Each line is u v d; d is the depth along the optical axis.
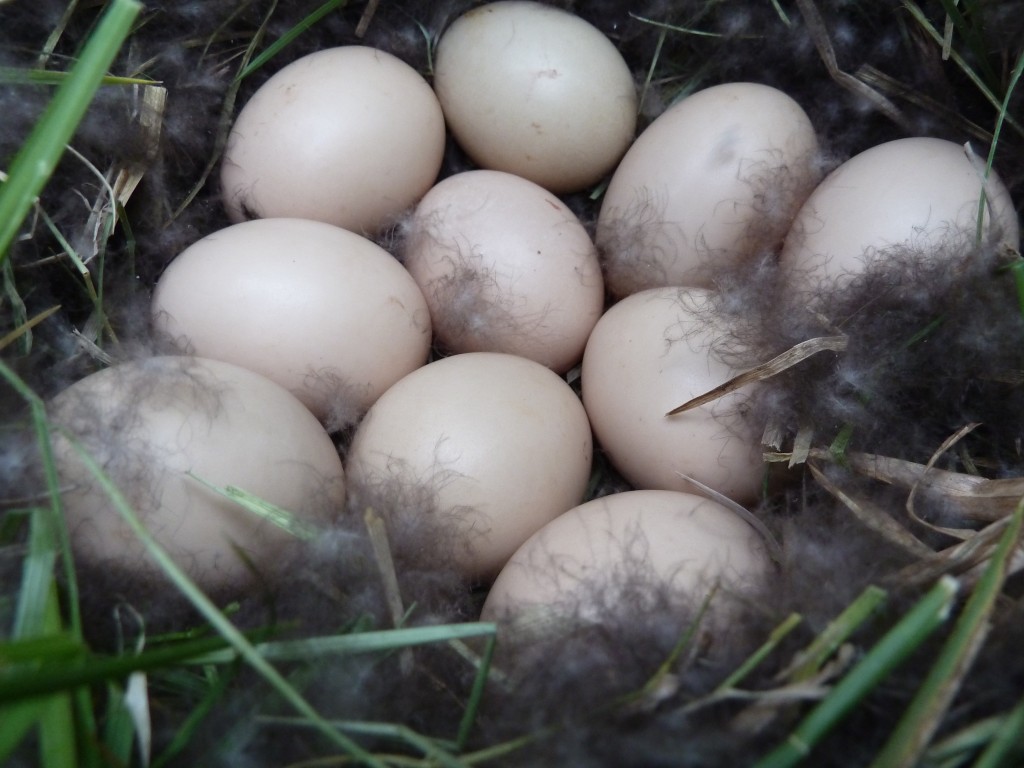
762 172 0.18
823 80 0.20
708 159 0.18
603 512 0.15
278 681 0.11
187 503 0.13
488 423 0.15
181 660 0.11
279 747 0.12
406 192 0.19
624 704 0.12
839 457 0.16
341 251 0.17
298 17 0.20
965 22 0.18
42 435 0.12
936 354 0.16
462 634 0.12
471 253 0.18
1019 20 0.17
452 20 0.20
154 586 0.13
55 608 0.11
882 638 0.11
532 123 0.19
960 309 0.16
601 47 0.20
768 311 0.17
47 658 0.10
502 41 0.19
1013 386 0.16
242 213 0.19
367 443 0.16
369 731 0.12
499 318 0.18
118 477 0.13
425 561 0.15
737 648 0.13
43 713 0.10
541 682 0.13
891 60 0.20
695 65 0.21
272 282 0.16
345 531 0.14
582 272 0.18
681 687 0.12
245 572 0.14
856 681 0.11
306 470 0.15
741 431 0.16
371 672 0.13
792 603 0.13
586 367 0.18
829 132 0.20
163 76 0.19
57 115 0.12
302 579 0.14
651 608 0.13
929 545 0.15
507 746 0.12
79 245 0.18
